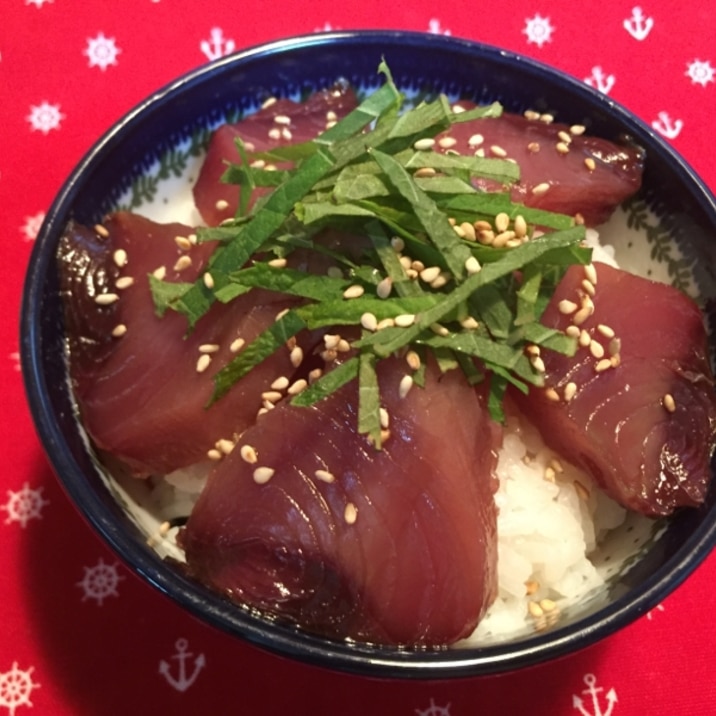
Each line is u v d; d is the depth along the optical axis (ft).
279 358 0.59
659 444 0.60
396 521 0.54
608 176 0.68
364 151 0.61
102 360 0.62
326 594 0.53
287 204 0.59
